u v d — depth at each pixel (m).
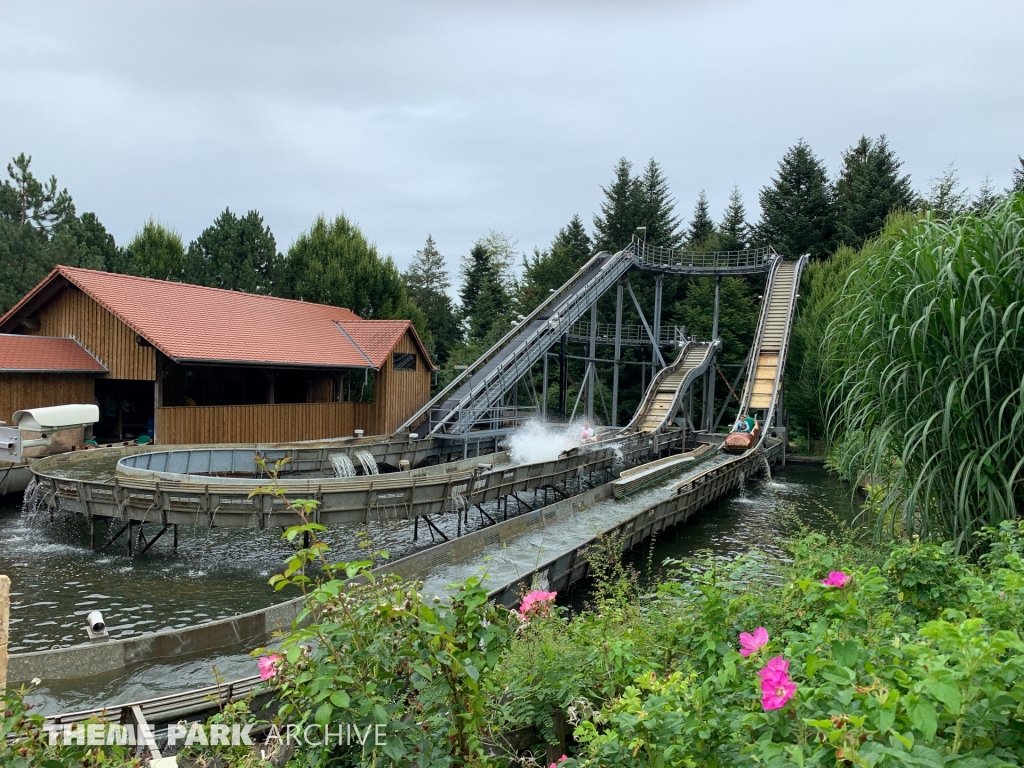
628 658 4.05
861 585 3.60
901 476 6.95
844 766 2.15
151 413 26.66
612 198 56.44
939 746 2.24
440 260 70.81
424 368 32.25
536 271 54.88
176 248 40.25
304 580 3.21
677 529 18.16
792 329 34.31
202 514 13.32
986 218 6.81
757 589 5.16
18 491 17.58
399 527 17.47
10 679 7.41
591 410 37.00
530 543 14.24
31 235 30.02
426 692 3.13
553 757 4.08
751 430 28.28
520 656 4.57
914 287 6.84
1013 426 6.22
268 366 23.83
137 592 12.02
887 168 48.06
